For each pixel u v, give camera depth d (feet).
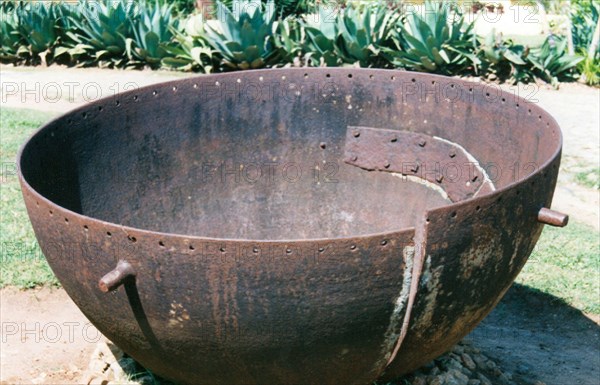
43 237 9.43
